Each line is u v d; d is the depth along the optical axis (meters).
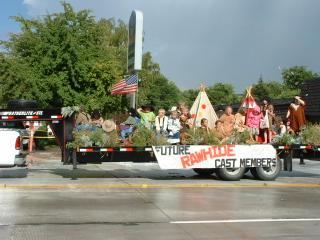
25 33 30.69
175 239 7.22
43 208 9.59
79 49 30.27
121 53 45.31
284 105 30.22
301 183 13.98
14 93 28.56
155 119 14.79
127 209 9.60
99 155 13.94
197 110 16.89
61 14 30.88
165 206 9.98
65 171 16.36
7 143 13.33
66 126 14.51
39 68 29.70
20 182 13.30
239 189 12.73
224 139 14.37
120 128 14.52
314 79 28.36
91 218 8.69
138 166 18.44
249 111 16.05
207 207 9.92
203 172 15.71
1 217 8.68
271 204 10.39
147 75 51.28
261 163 14.43
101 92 30.50
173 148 13.99
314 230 7.91
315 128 15.20
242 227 8.09
